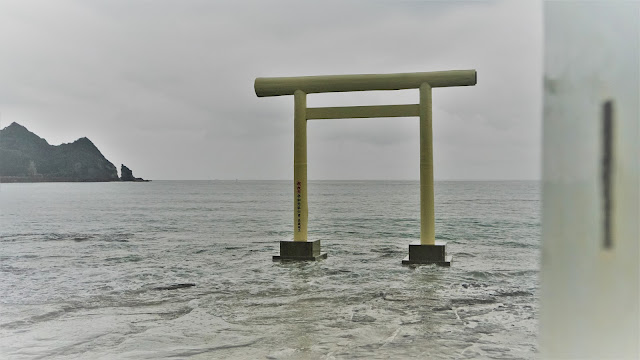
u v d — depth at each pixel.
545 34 0.93
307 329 5.04
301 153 9.75
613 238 0.90
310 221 24.58
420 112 9.09
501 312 5.73
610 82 0.90
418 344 4.46
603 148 0.90
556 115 0.91
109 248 13.23
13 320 5.57
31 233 17.89
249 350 4.35
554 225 0.91
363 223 23.28
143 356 4.23
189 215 29.53
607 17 0.90
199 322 5.40
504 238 15.39
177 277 8.45
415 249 9.29
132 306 6.27
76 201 45.59
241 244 14.17
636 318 0.89
